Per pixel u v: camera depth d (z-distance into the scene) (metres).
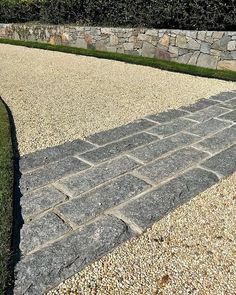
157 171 3.12
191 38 6.95
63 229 2.42
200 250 2.28
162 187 2.89
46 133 4.02
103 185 2.92
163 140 3.72
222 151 3.47
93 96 5.35
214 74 6.34
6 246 2.24
